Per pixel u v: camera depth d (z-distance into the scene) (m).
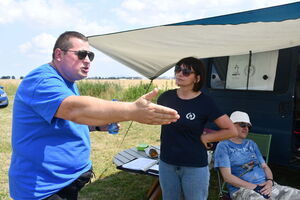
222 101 3.97
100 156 4.99
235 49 3.21
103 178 3.98
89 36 2.72
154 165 2.87
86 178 1.72
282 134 3.35
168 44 2.91
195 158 2.05
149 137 6.43
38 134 1.47
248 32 2.40
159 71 4.29
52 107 1.23
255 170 2.76
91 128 2.04
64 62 1.58
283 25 2.16
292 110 3.28
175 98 2.15
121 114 1.06
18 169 1.53
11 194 1.61
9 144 5.56
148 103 1.05
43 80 1.34
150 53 3.44
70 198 1.64
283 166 3.36
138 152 3.52
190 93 2.13
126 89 13.37
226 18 2.05
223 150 2.77
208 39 2.68
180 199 2.24
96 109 1.09
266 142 3.33
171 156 2.11
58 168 1.52
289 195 2.47
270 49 3.30
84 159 1.69
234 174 2.79
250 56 3.71
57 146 1.51
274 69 3.47
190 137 2.06
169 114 1.07
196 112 2.03
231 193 2.71
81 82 13.66
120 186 3.71
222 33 2.44
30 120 1.45
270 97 3.46
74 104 1.14
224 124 2.04
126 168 2.82
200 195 2.10
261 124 3.54
